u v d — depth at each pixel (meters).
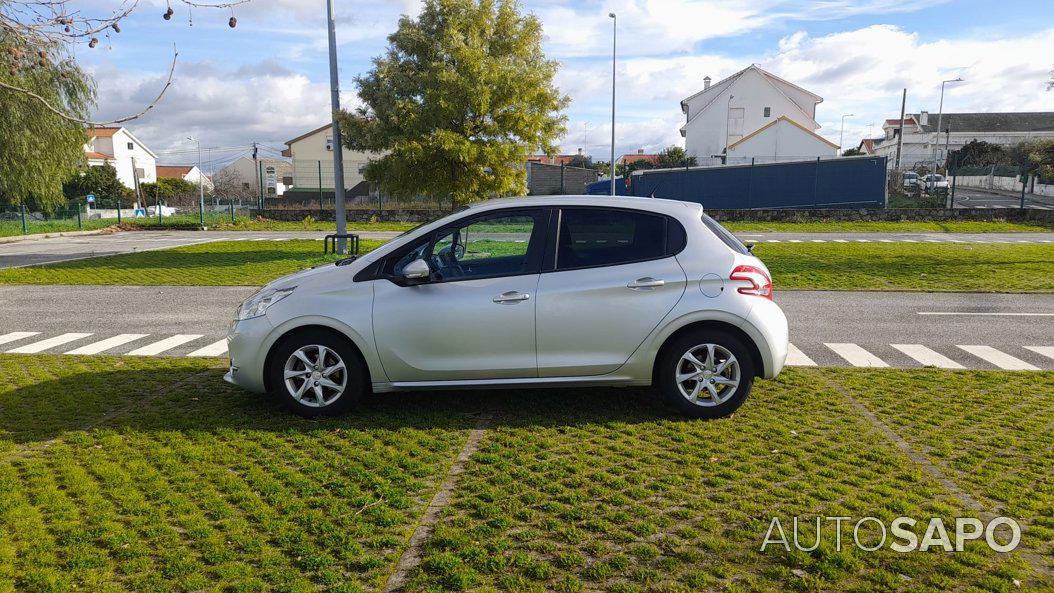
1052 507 3.61
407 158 17.50
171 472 4.08
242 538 3.26
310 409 5.12
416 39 17.92
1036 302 11.12
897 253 18.81
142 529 3.36
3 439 4.66
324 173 41.09
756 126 62.75
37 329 9.07
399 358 5.04
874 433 4.79
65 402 5.54
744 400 5.12
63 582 2.88
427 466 4.19
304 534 3.32
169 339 8.40
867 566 3.04
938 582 2.91
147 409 5.35
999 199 42.41
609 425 4.96
